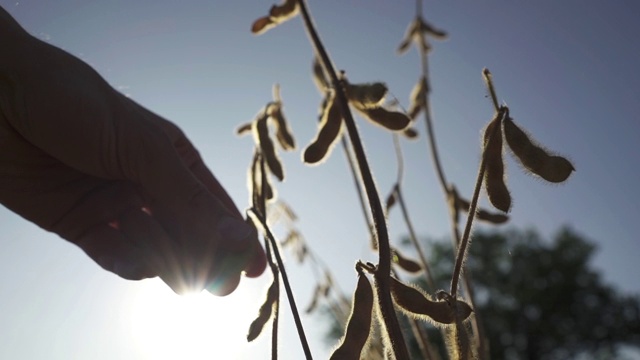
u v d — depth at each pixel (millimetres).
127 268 649
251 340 457
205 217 564
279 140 614
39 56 572
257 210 524
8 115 579
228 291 577
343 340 411
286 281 460
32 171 643
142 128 577
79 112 565
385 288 410
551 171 436
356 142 440
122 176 600
